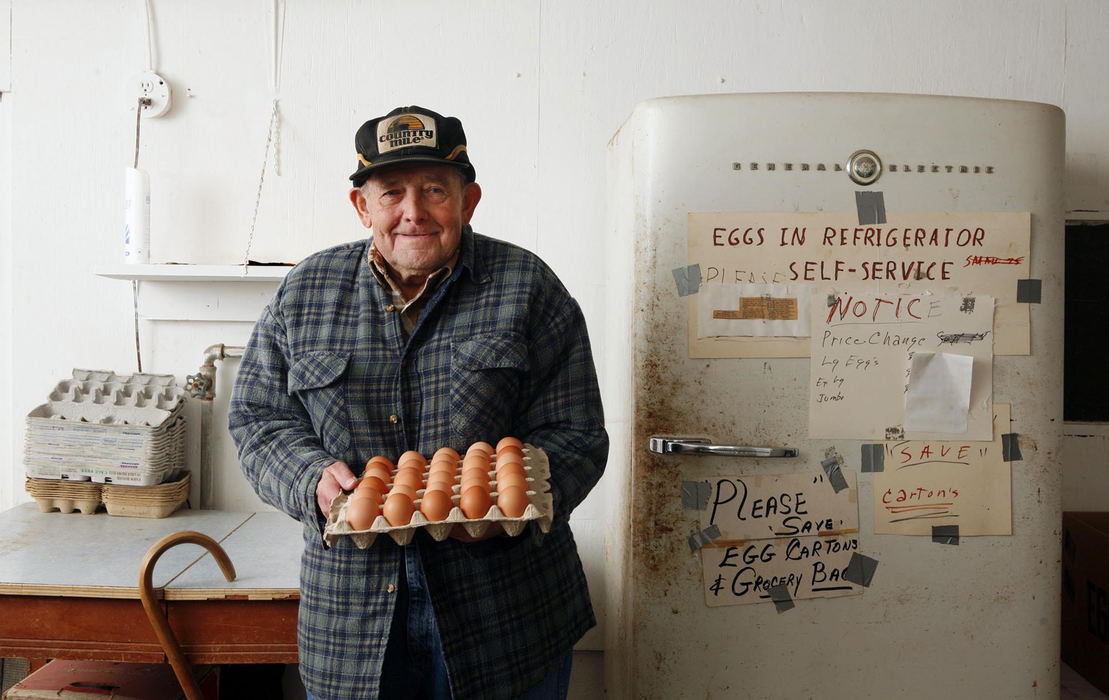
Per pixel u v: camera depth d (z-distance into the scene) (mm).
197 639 1312
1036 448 1315
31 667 1729
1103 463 1820
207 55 1812
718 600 1314
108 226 1833
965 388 1297
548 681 1103
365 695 993
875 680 1322
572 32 1803
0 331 1868
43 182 1823
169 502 1725
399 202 994
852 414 1304
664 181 1313
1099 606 1572
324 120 1818
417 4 1803
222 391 1840
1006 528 1315
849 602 1316
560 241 1829
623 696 1478
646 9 1796
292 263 1793
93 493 1714
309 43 1810
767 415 1311
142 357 1848
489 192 1825
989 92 1790
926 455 1308
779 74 1797
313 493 960
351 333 1054
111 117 1818
